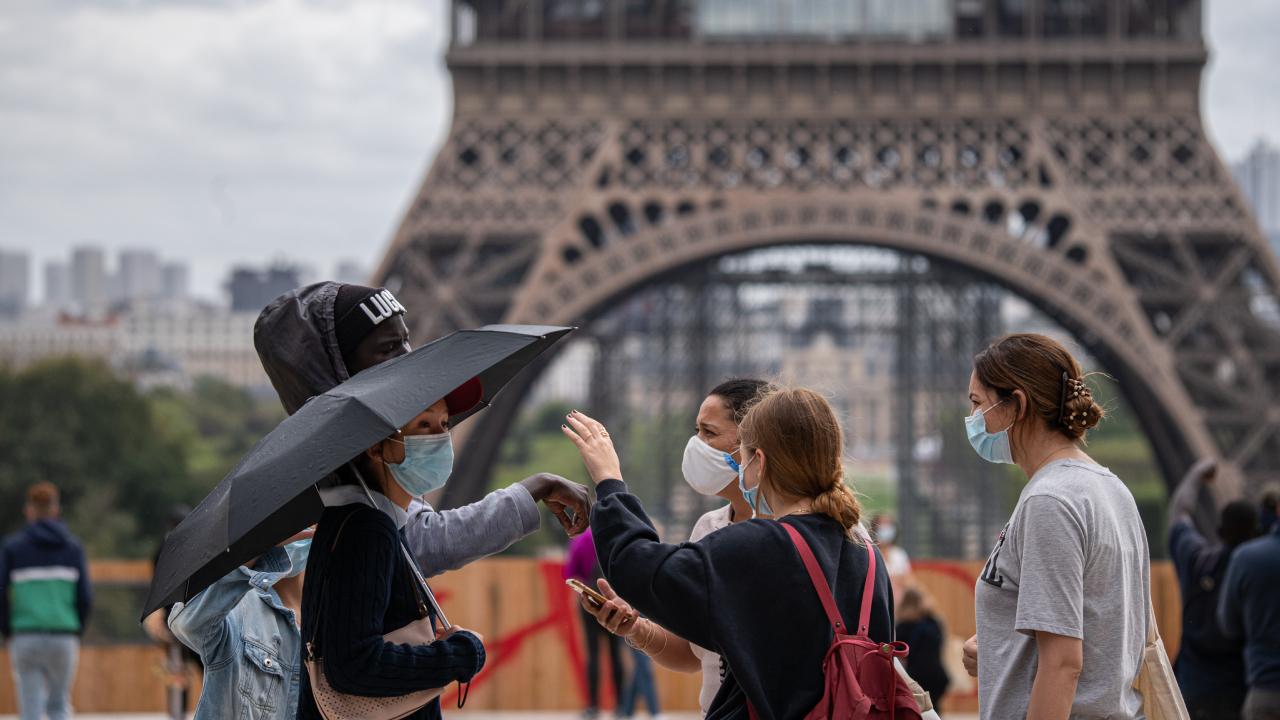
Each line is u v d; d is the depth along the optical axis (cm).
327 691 658
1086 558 684
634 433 9331
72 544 1784
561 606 2212
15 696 2198
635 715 2173
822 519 688
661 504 7256
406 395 643
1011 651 701
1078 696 687
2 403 8550
